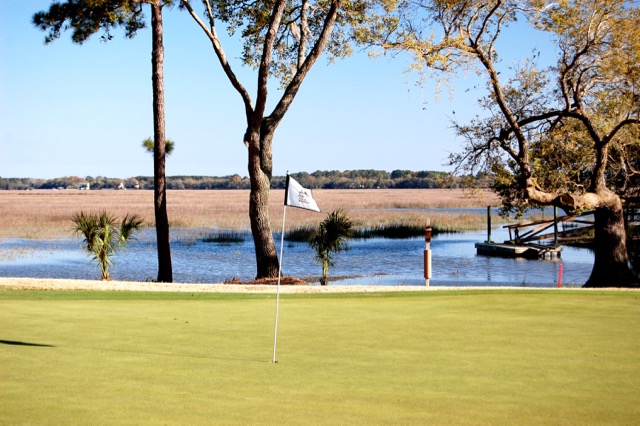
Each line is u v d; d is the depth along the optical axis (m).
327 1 24.97
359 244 40.81
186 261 31.89
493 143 24.53
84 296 13.53
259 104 21.97
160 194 22.94
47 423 5.51
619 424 5.78
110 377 7.17
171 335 9.67
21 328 10.04
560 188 24.23
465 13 22.39
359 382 7.15
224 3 24.52
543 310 12.34
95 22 22.89
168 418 5.71
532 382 7.21
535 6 22.56
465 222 55.84
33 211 62.72
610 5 22.12
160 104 22.86
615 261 23.78
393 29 23.66
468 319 11.32
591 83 23.69
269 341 9.33
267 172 22.72
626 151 24.62
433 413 6.03
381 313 11.93
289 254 34.88
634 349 8.96
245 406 6.14
